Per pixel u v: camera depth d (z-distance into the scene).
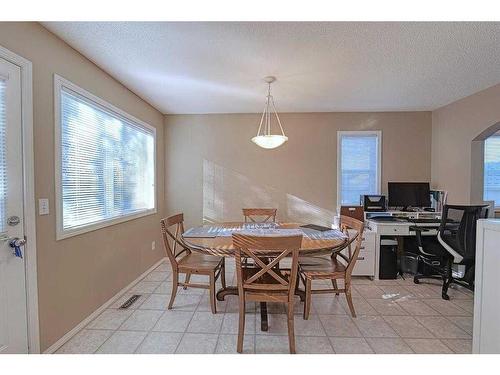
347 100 3.41
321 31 1.86
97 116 2.47
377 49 2.10
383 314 2.41
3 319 1.53
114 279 2.68
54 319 1.89
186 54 2.20
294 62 2.34
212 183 4.06
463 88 2.96
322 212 3.97
